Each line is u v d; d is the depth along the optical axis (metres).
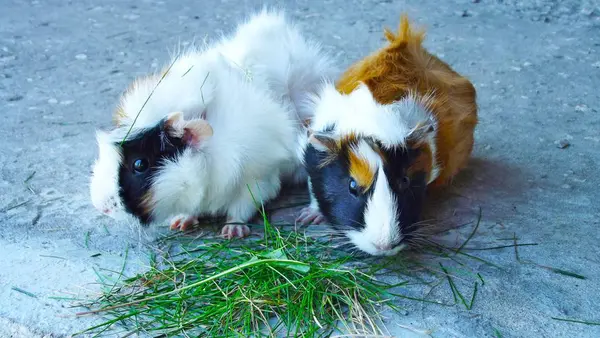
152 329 0.40
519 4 0.98
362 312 0.41
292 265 0.43
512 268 0.45
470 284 0.44
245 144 0.48
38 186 0.55
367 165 0.43
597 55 0.79
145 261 0.46
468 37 0.86
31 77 0.74
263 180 0.50
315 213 0.50
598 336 0.40
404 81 0.50
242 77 0.51
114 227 0.50
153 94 0.46
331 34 0.87
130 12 0.98
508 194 0.54
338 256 0.46
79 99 0.69
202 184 0.47
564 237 0.48
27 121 0.65
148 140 0.45
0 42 0.84
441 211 0.52
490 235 0.49
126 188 0.45
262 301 0.41
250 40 0.56
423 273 0.45
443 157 0.49
